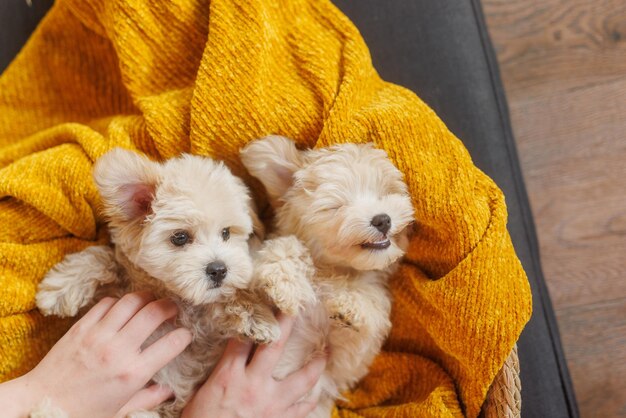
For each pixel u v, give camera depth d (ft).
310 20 4.09
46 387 3.11
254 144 3.64
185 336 3.38
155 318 3.33
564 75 5.87
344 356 3.87
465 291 3.57
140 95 4.04
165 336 3.36
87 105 4.81
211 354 3.71
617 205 5.78
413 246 3.91
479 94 4.72
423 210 3.64
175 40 4.00
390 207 3.49
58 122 4.76
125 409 3.40
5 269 3.59
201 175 3.37
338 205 3.53
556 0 5.87
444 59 4.74
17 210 3.74
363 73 3.89
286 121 3.75
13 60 4.91
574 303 5.71
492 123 4.71
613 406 5.49
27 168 3.76
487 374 3.65
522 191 4.73
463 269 3.56
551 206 5.84
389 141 3.67
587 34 5.84
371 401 4.37
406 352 4.39
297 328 3.78
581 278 5.74
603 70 5.82
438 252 3.76
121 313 3.34
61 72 4.72
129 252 3.43
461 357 3.73
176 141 3.82
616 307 5.65
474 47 4.78
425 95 4.73
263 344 3.45
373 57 4.77
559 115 5.87
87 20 4.35
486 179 3.82
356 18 4.79
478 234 3.59
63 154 3.84
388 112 3.68
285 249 3.50
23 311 3.60
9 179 3.67
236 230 3.47
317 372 3.68
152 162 3.39
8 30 5.08
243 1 3.72
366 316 3.54
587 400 5.53
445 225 3.63
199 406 3.40
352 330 3.68
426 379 4.24
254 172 3.76
